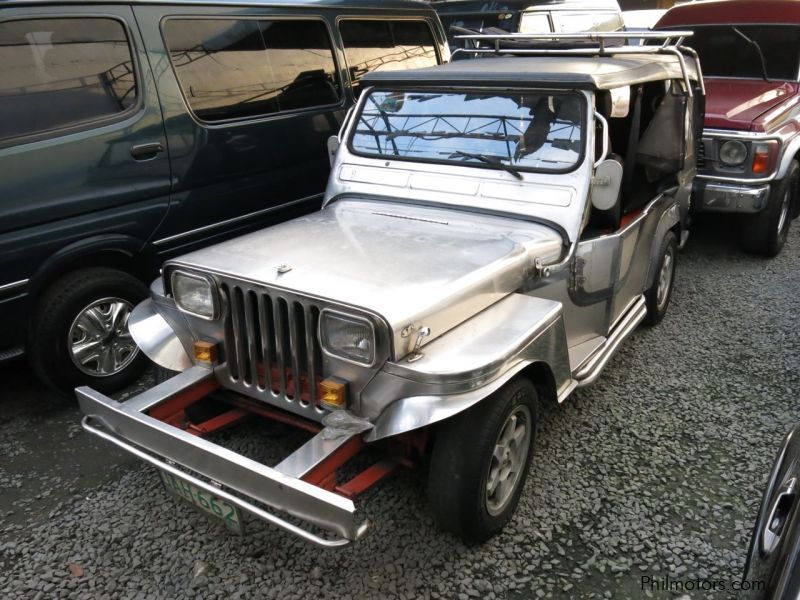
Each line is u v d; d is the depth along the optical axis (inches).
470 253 112.6
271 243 118.1
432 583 103.7
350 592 101.9
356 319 93.3
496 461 106.6
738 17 261.1
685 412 149.8
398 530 114.1
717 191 222.5
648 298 182.2
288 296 99.7
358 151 151.1
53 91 142.0
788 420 146.8
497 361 94.8
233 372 113.1
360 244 116.4
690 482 127.0
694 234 275.3
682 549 111.3
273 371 108.0
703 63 267.6
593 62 150.3
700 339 185.2
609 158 135.9
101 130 147.9
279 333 102.9
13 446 141.9
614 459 133.4
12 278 138.3
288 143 187.9
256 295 104.0
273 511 115.7
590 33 159.0
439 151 140.6
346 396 98.7
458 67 148.0
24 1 136.8
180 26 163.2
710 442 139.1
